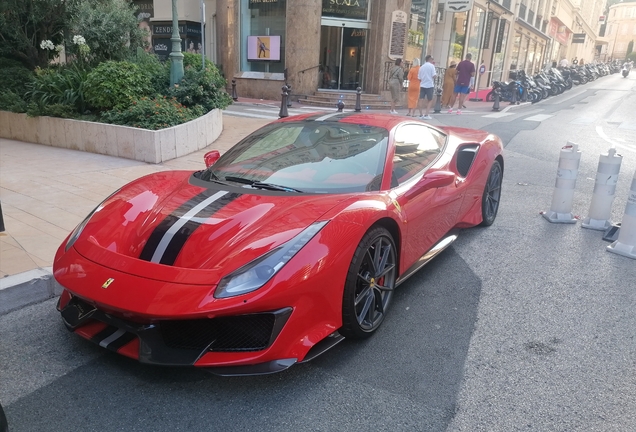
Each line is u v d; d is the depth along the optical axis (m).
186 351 2.47
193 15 20.55
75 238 2.96
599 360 2.87
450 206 4.12
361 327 2.93
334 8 18.00
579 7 57.56
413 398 2.50
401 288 3.80
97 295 2.45
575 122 14.27
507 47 31.98
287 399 2.48
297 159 3.54
